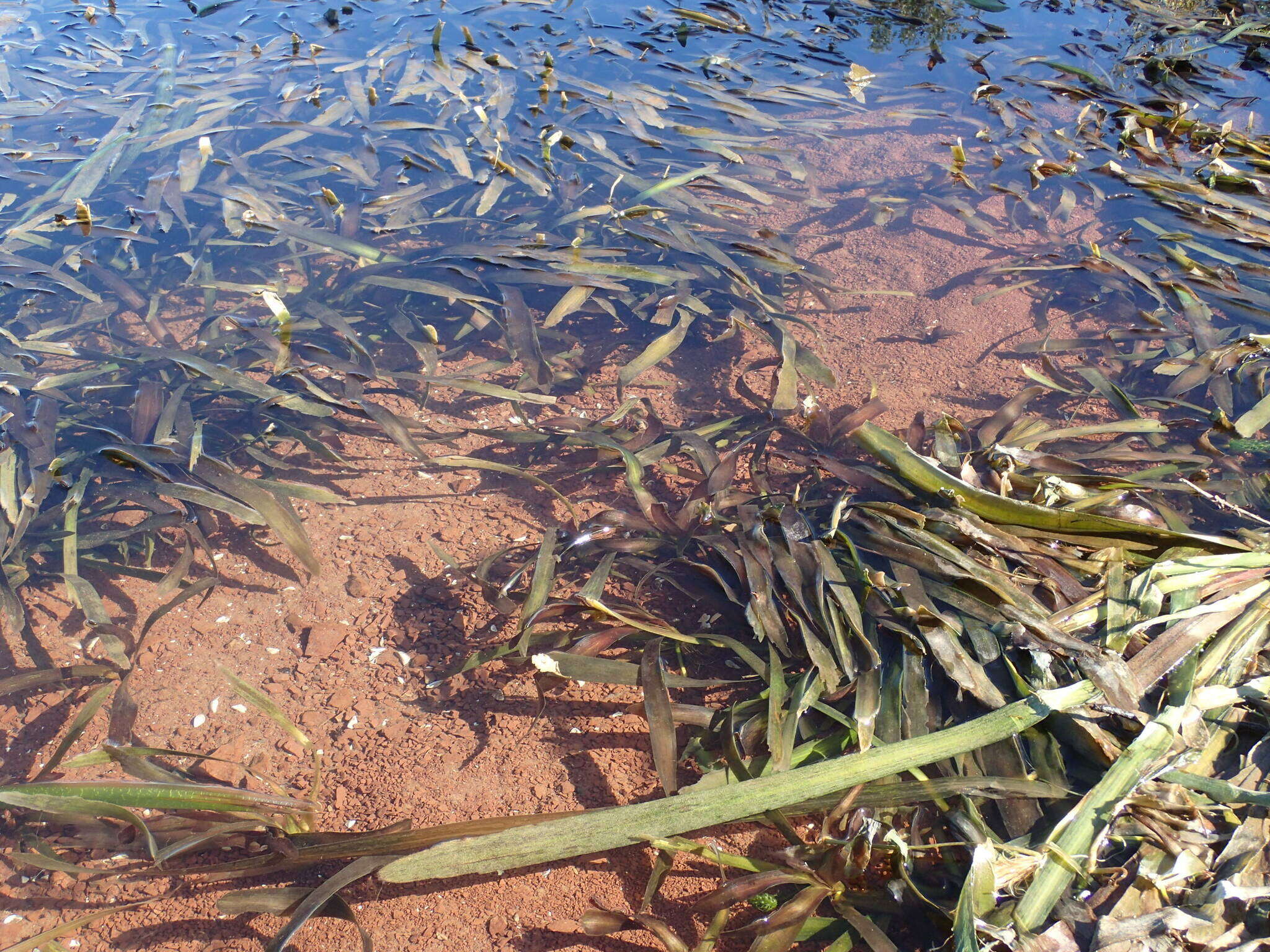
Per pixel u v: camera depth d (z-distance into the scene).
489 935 0.49
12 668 0.63
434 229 1.09
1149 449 0.74
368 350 0.92
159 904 0.51
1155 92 1.21
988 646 0.54
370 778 0.57
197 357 0.81
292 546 0.67
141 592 0.69
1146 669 0.51
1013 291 0.96
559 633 0.61
